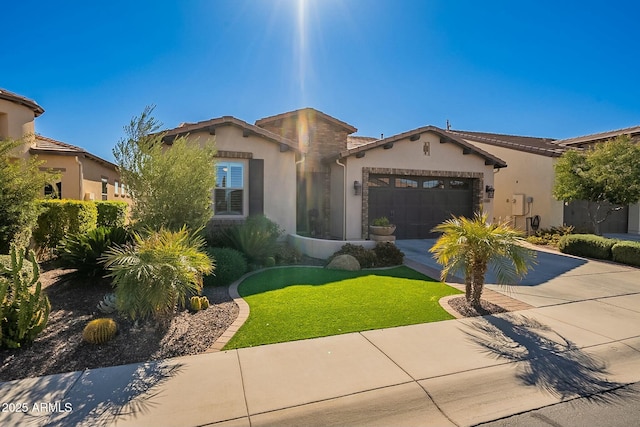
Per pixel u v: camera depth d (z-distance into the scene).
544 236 14.48
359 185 13.73
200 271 5.75
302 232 14.83
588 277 8.70
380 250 10.22
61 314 5.56
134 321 5.23
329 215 15.08
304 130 16.14
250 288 7.38
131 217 8.07
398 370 4.03
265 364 4.14
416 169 14.52
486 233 6.08
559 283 8.12
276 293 7.00
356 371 4.00
